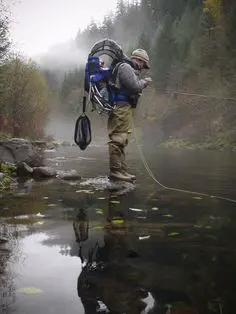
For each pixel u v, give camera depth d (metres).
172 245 2.26
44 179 5.44
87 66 4.96
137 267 1.88
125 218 3.00
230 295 1.55
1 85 13.46
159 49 46.16
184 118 32.81
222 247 2.21
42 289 1.62
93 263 1.94
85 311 1.42
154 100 35.50
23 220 2.92
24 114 19.25
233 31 32.25
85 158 9.84
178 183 5.11
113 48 4.98
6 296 1.55
